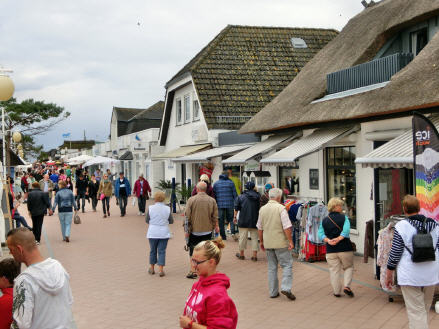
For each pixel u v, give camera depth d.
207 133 21.75
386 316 7.00
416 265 5.57
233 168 19.36
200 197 10.09
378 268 9.10
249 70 23.16
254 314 7.31
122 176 21.61
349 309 7.40
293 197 14.12
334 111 12.04
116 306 7.97
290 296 7.97
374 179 9.76
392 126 10.62
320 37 25.75
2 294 4.07
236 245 13.45
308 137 13.33
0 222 13.09
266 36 24.94
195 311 3.52
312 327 6.66
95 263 11.47
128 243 14.23
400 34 13.66
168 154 24.20
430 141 7.21
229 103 21.84
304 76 16.56
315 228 11.00
